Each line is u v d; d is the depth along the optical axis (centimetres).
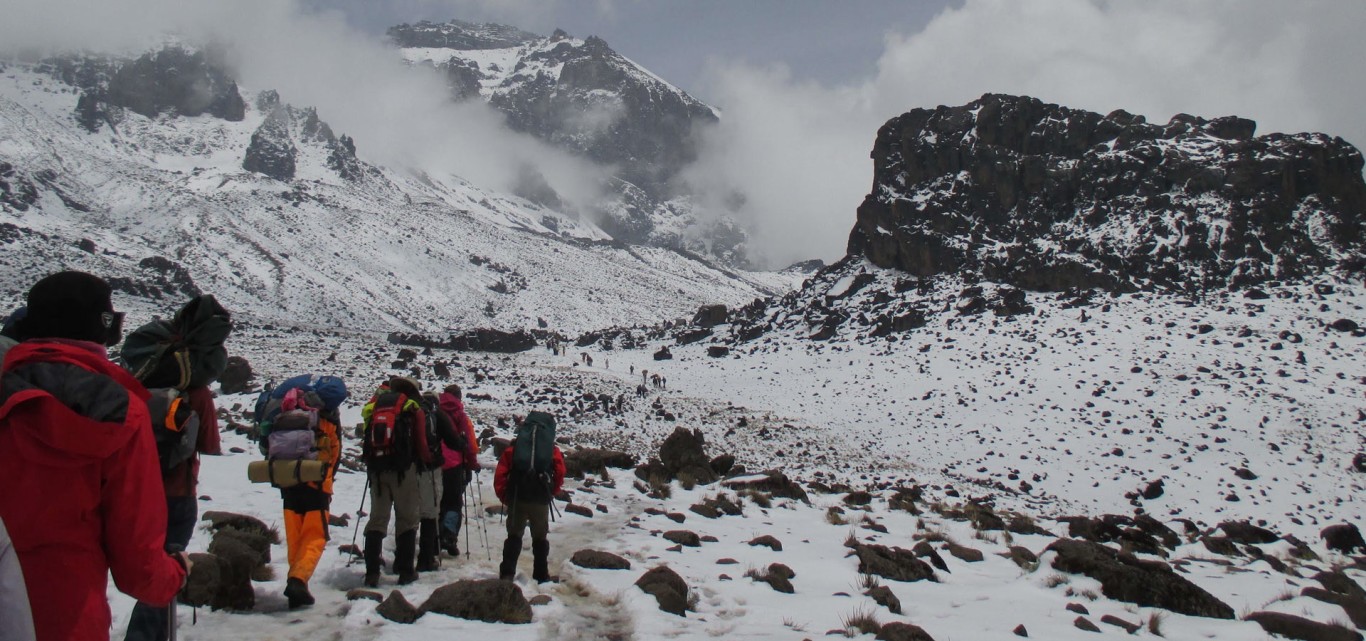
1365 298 6081
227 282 14612
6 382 324
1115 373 5353
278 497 1253
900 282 7662
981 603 1008
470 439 1022
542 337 13188
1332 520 3488
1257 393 4878
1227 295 6384
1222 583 1277
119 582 346
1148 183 7294
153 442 355
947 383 5641
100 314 374
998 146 8025
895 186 8431
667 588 877
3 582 259
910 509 2050
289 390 781
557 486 929
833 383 6078
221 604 718
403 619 730
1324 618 1044
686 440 2264
